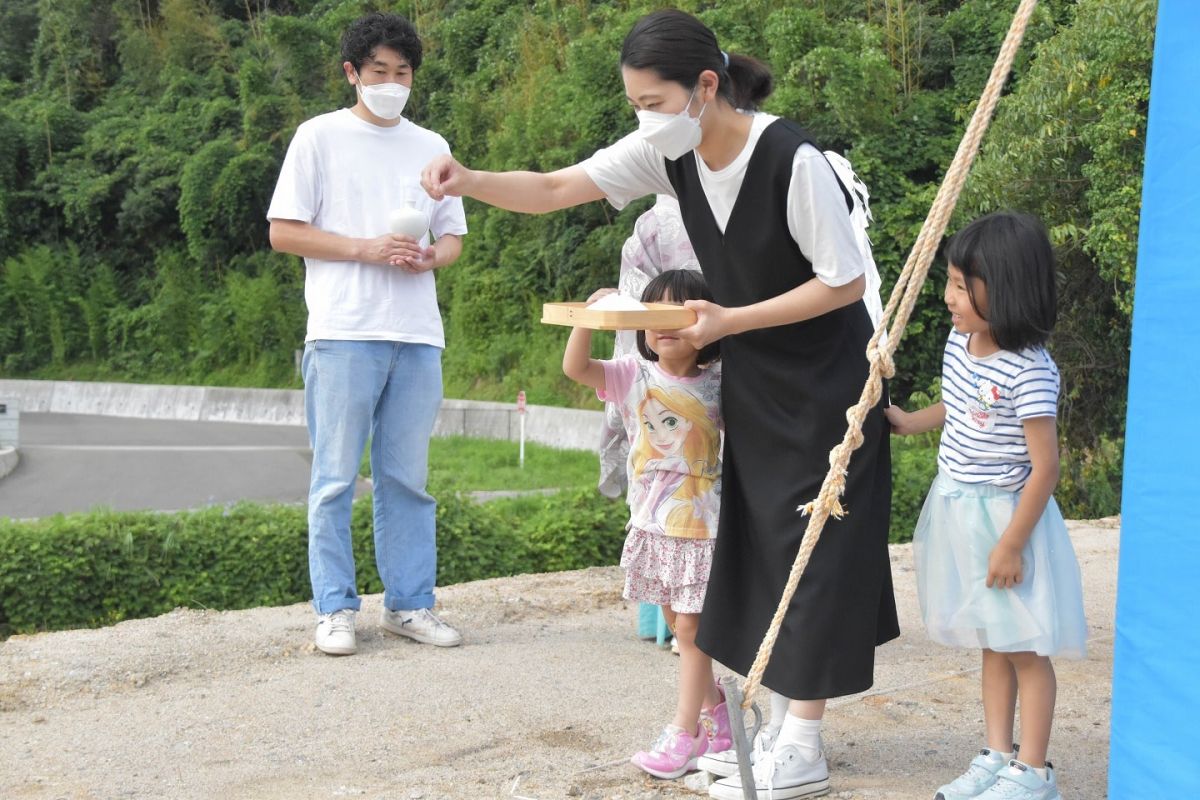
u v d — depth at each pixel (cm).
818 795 299
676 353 315
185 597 638
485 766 336
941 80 1658
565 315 287
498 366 2220
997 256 274
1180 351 197
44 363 3023
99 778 334
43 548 618
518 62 2528
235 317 2834
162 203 3017
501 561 718
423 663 441
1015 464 284
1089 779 317
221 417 2641
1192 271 194
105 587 629
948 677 412
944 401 299
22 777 336
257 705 395
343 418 452
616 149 325
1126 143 977
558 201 328
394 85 447
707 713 328
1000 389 280
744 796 254
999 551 277
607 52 1931
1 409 1872
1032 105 1036
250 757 349
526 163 2212
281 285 2881
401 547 472
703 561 317
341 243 445
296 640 470
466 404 2091
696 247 305
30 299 3016
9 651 456
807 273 290
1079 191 1052
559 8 2491
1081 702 384
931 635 297
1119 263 965
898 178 1448
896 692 394
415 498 473
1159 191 199
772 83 294
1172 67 196
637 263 416
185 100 3241
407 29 448
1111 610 514
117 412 2784
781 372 289
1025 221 278
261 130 2983
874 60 1441
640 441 326
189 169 2933
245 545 653
